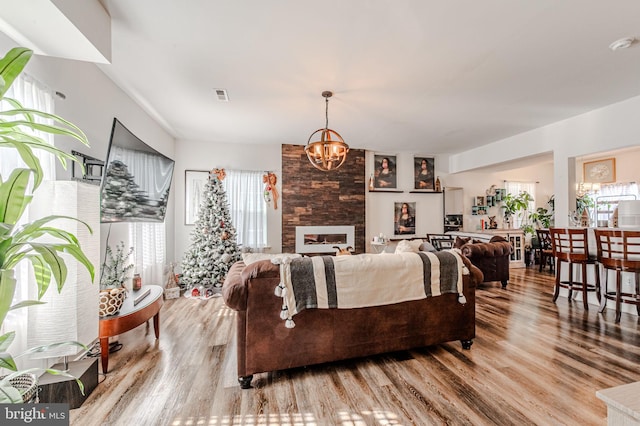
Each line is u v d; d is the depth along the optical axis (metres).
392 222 6.84
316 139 5.57
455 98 3.64
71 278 1.69
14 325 1.72
